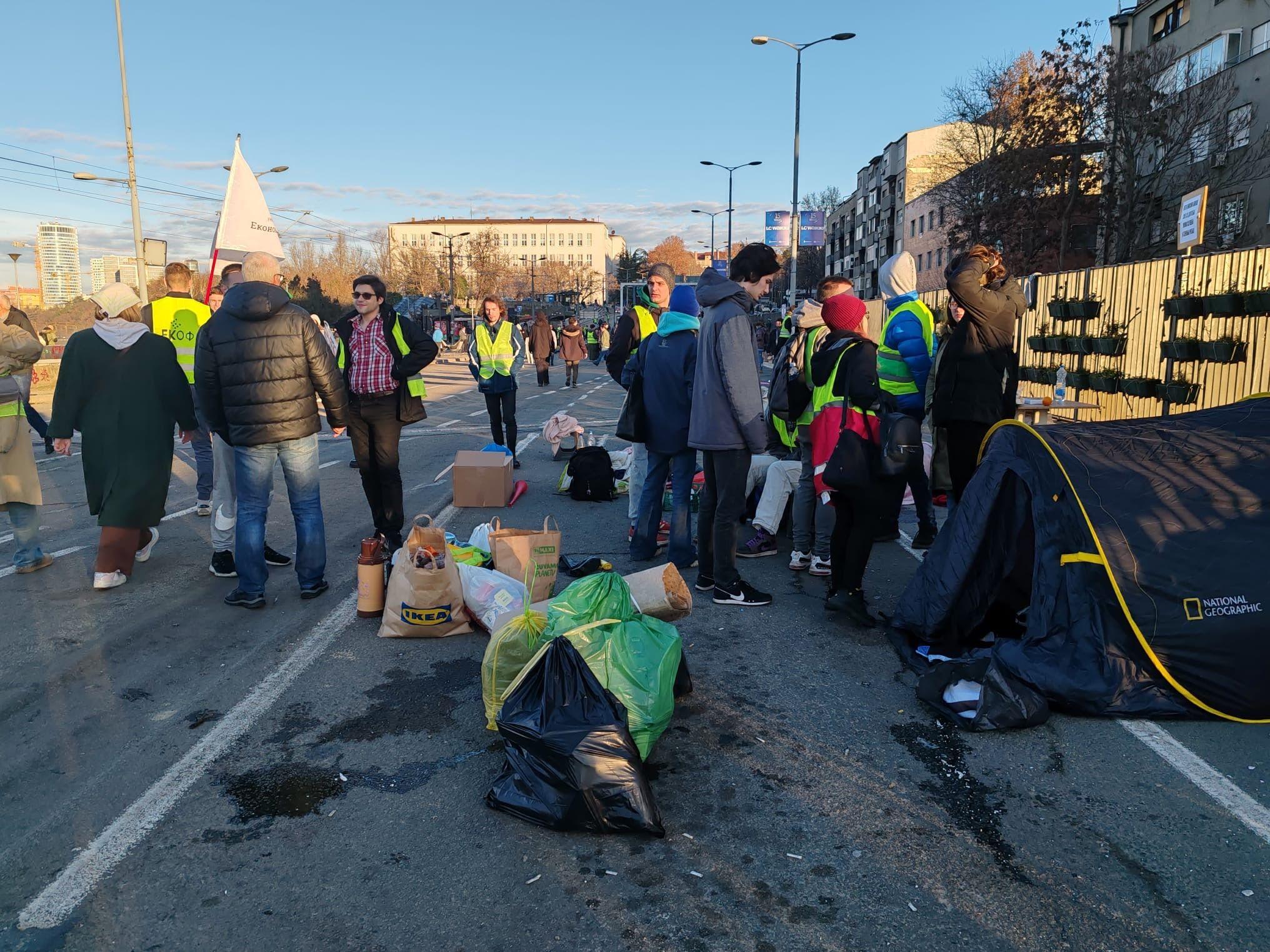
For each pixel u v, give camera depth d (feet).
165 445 18.06
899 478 14.82
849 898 8.24
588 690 9.77
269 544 21.76
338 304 186.39
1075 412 42.14
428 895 8.31
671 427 18.61
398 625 15.01
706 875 8.61
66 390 17.20
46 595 17.66
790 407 18.76
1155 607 12.10
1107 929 7.80
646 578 13.43
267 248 25.88
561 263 465.06
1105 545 12.42
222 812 9.76
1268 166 94.43
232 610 16.67
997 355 17.54
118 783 10.38
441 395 70.59
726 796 10.08
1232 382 33.12
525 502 27.04
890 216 243.19
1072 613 12.50
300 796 10.09
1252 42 96.99
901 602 14.99
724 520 16.56
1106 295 42.83
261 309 15.76
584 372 110.22
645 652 10.46
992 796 10.05
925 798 10.02
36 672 13.73
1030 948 7.56
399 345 19.67
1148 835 9.23
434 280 258.98
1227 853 8.91
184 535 23.08
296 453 16.76
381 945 7.64
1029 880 8.52
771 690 13.00
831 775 10.55
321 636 15.26
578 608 10.84
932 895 8.29
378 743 11.39
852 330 15.47
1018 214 126.00
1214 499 12.67
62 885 8.46
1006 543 14.12
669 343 18.63
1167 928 7.80
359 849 9.06
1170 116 104.99
